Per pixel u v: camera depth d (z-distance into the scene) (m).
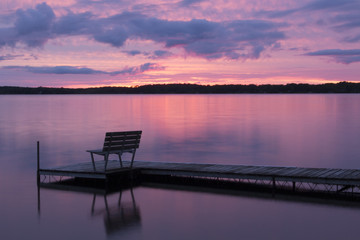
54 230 7.50
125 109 56.56
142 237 7.08
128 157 17.25
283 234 7.16
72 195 10.14
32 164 15.43
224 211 8.60
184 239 6.96
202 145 20.70
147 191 10.47
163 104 75.56
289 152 18.38
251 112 47.22
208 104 73.62
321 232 7.25
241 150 19.02
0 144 21.28
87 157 17.28
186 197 9.82
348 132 25.94
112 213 8.52
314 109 52.56
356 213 8.38
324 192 10.27
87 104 78.44
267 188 10.74
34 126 31.03
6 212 8.68
